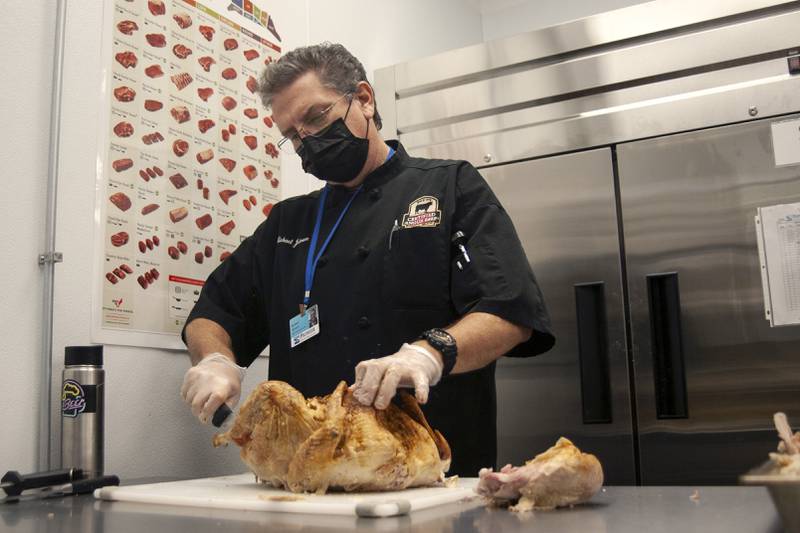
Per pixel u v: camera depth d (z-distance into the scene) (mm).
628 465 2287
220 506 1150
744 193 2221
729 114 2262
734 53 2271
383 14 3045
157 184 1920
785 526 749
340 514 1043
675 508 1022
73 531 952
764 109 2217
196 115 2059
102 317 1747
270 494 1233
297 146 1813
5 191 1579
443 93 2725
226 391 1502
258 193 2254
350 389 1303
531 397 2459
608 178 2418
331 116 1729
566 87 2508
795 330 2121
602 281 2383
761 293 2170
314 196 1947
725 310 2207
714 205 2256
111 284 1776
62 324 1665
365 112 1803
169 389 1917
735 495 1140
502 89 2619
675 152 2326
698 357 2225
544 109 2549
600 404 2346
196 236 2021
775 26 2229
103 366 1713
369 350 1659
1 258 1558
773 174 2191
